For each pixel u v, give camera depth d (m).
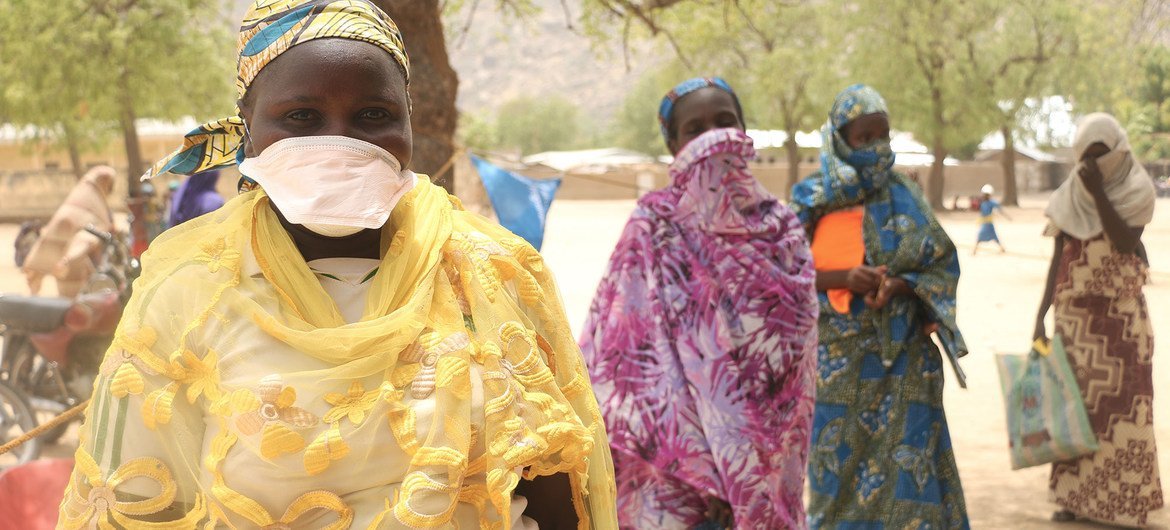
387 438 1.46
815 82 42.00
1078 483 5.78
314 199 1.49
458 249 1.64
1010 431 5.84
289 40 1.54
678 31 10.02
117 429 1.44
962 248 26.11
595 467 1.77
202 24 28.22
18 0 23.64
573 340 1.80
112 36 24.56
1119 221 5.51
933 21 39.72
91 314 7.13
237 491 1.44
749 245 4.04
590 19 9.28
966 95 41.28
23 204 44.22
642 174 68.00
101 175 8.87
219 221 1.58
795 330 4.06
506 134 122.69
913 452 4.81
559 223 41.00
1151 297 15.48
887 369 4.86
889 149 5.01
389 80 1.57
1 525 2.71
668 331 3.98
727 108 4.32
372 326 1.47
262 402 1.42
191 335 1.47
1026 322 13.82
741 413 3.88
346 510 1.45
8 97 23.78
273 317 1.47
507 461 1.52
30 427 7.14
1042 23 39.00
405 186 1.58
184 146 1.75
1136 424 5.61
